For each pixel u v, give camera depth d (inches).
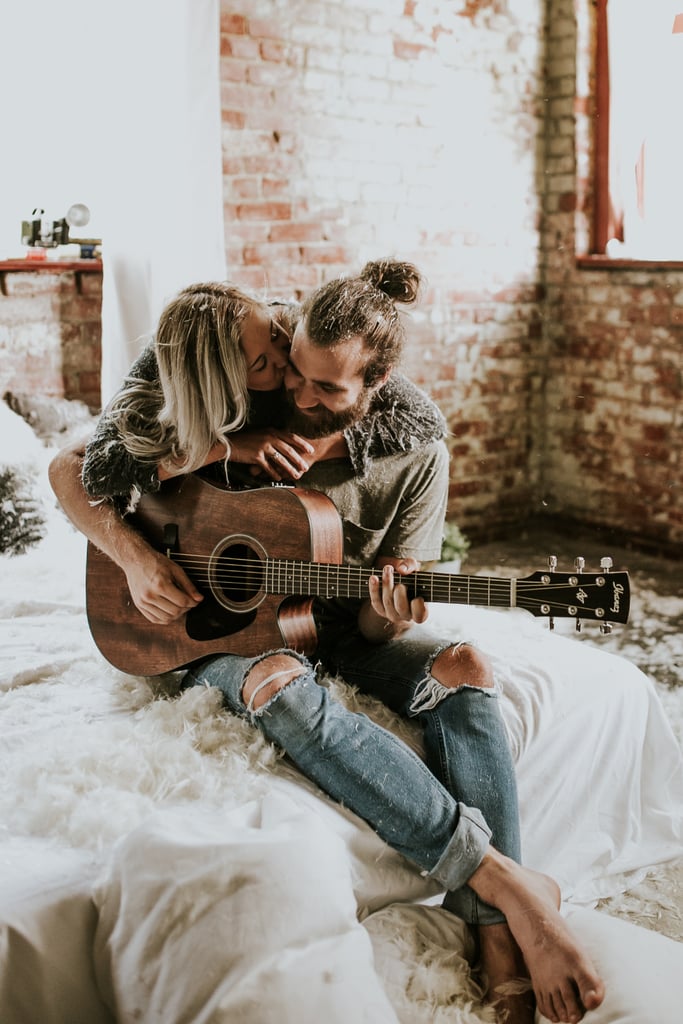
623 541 173.5
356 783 58.2
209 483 70.9
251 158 139.4
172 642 70.4
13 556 100.4
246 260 141.7
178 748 61.7
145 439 68.7
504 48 163.8
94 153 135.6
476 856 56.3
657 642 126.3
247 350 66.9
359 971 49.1
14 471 103.7
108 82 124.5
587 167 170.1
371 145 151.6
